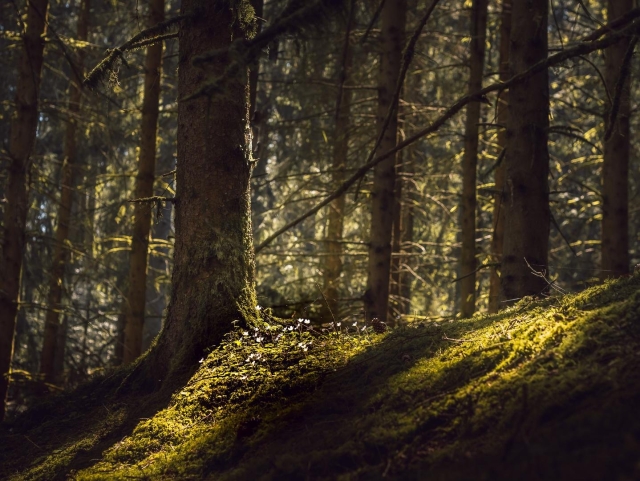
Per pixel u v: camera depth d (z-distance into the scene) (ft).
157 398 20.29
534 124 23.31
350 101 43.93
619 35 16.93
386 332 20.34
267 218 55.98
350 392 15.67
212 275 21.76
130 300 36.70
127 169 52.95
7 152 32.73
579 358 12.79
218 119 22.38
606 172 36.22
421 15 44.14
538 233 23.25
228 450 15.28
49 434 21.33
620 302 14.51
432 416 12.78
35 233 34.14
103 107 42.22
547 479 9.41
